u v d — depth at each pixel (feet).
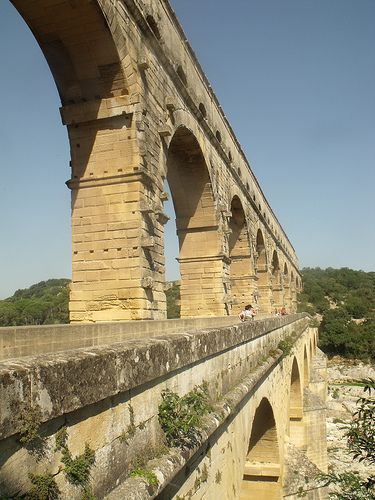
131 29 65.16
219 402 36.42
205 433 29.63
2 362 15.81
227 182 124.67
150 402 24.21
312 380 199.82
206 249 109.09
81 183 65.82
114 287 63.16
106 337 41.22
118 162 64.44
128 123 64.28
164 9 80.59
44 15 57.00
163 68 76.84
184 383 29.66
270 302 196.13
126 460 21.25
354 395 251.39
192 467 29.76
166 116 76.38
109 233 64.23
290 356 101.76
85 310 64.03
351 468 141.08
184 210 109.81
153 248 66.90
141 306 61.67
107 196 64.75
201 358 32.81
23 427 14.75
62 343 34.30
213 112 115.03
